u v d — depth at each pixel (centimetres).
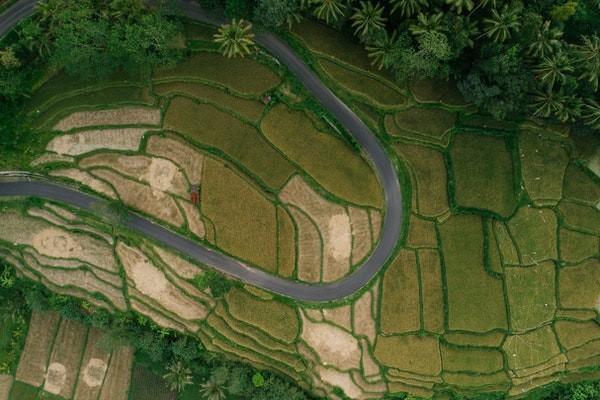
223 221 5894
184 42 5803
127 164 5950
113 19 5206
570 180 5862
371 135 5878
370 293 5969
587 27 5341
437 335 5975
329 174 5831
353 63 5769
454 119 5834
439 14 4728
